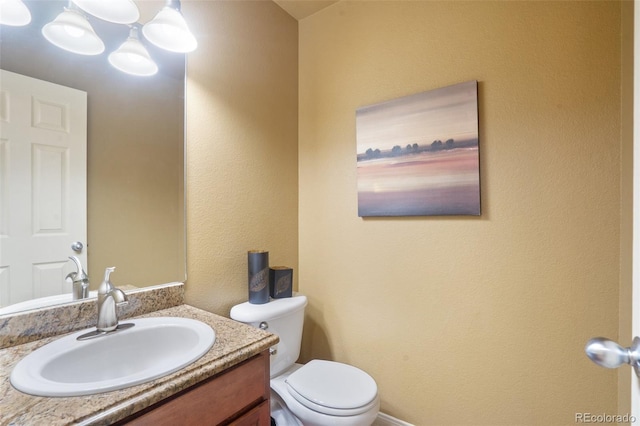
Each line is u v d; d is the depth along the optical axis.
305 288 1.93
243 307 1.46
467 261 1.38
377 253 1.64
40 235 0.96
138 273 1.19
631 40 1.05
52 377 0.78
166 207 1.28
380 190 1.60
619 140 1.09
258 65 1.69
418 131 1.49
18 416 0.58
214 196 1.46
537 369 1.24
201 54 1.41
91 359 0.89
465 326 1.39
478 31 1.36
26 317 0.91
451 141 1.40
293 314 1.53
